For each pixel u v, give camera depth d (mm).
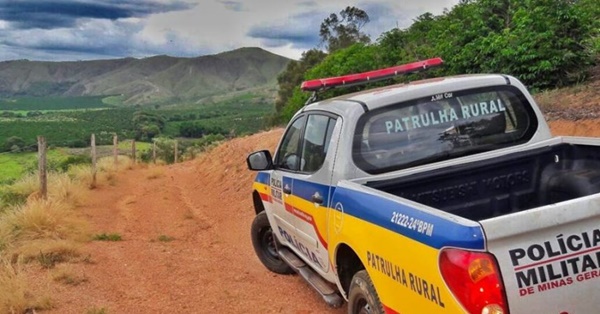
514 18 14906
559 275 2762
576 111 11047
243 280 7199
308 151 5402
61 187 14250
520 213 2746
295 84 48500
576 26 14016
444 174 4453
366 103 4762
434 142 4809
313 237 5145
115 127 112750
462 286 2789
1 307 6070
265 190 6703
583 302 2795
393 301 3512
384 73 5852
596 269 2812
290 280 7055
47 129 106000
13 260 8141
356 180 4379
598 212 2820
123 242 9891
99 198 15453
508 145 4957
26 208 10250
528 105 5043
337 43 43719
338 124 4809
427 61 5973
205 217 12758
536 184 4684
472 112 4922
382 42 22281
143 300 6559
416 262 3166
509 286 2705
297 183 5461
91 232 10375
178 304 6391
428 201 4465
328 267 4938
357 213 3996
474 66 15281
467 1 20641
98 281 7293
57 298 6523
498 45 14359
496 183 4578
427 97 4859
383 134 4734
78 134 94750
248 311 6055
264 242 7320
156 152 39312
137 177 22812
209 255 8836
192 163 29625
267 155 6176
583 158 4652
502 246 2732
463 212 4500
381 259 3604
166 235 10688
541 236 2777
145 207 14406
